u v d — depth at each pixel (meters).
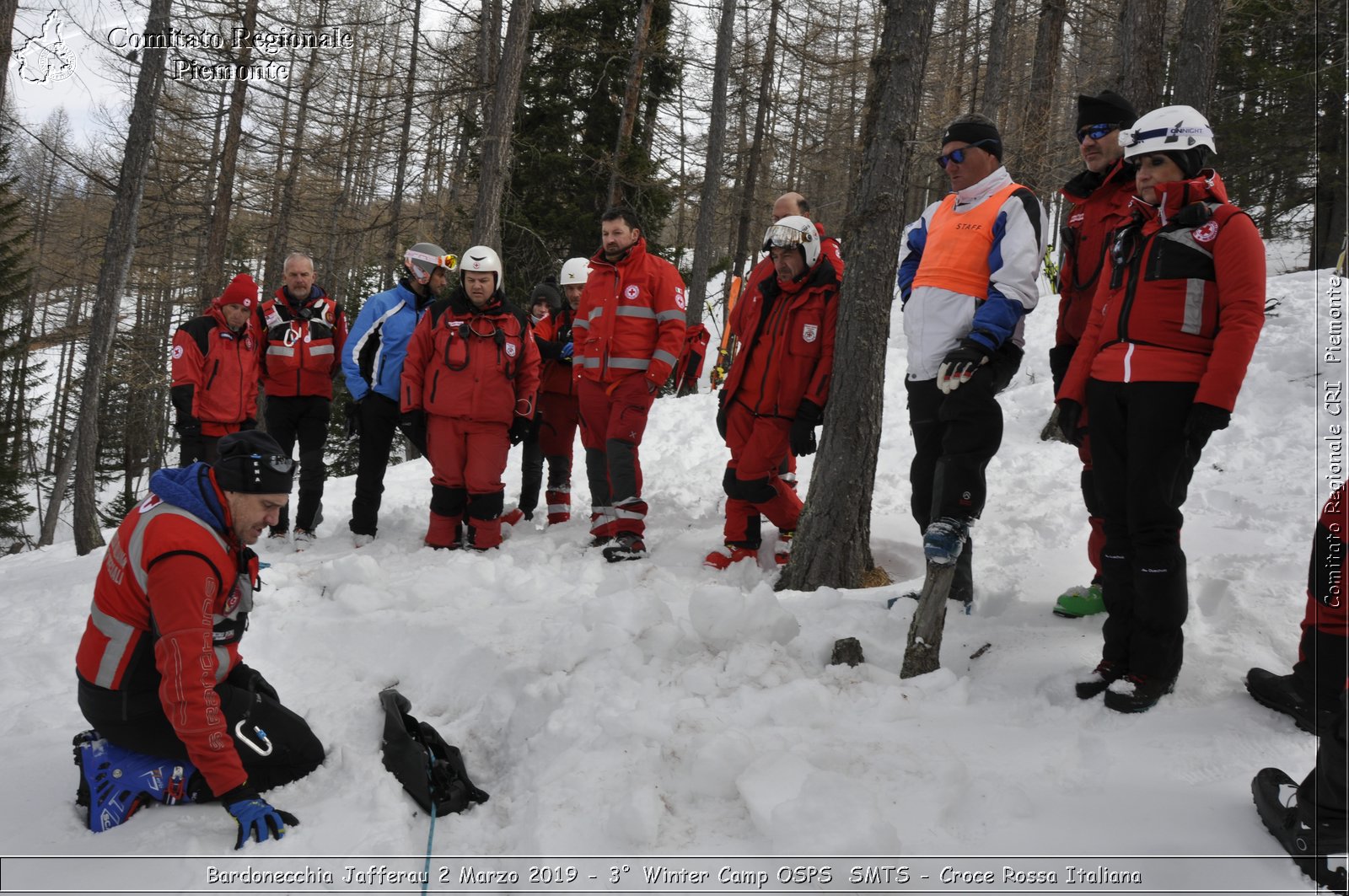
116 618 2.51
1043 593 3.87
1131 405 2.73
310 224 19.75
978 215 3.44
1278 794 2.10
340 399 20.80
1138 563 2.73
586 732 2.85
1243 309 2.53
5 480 21.77
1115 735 2.58
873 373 4.21
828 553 4.25
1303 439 5.80
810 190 25.25
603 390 5.15
